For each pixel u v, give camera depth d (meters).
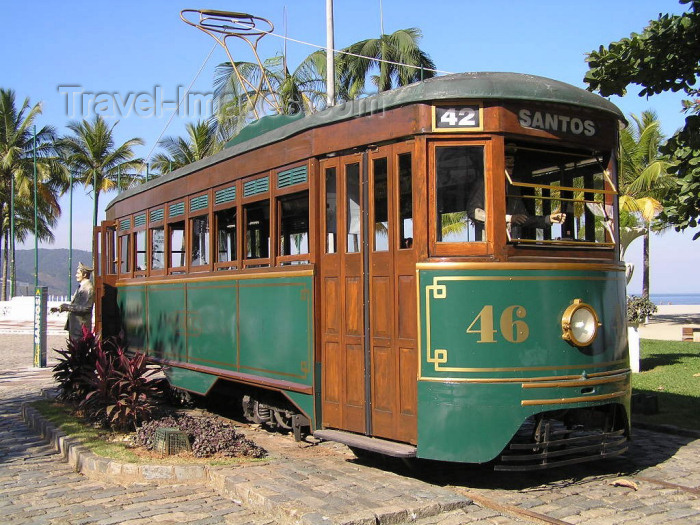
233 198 9.04
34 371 16.91
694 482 6.61
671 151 8.66
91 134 44.72
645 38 8.28
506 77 6.48
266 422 9.03
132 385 8.70
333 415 7.13
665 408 9.87
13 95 45.62
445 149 6.33
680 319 38.62
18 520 5.76
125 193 13.30
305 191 7.57
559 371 6.24
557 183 6.80
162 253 11.38
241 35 12.30
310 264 7.38
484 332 6.11
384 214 6.67
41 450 8.41
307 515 5.22
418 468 7.03
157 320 11.38
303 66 21.52
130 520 5.66
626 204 22.20
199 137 32.41
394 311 6.52
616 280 6.84
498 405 6.04
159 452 7.39
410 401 6.34
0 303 43.03
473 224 6.27
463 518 5.45
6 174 46.12
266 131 8.81
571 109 6.62
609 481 6.59
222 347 9.20
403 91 6.54
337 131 7.12
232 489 6.22
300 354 7.51
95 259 14.36
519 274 6.21
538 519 5.45
